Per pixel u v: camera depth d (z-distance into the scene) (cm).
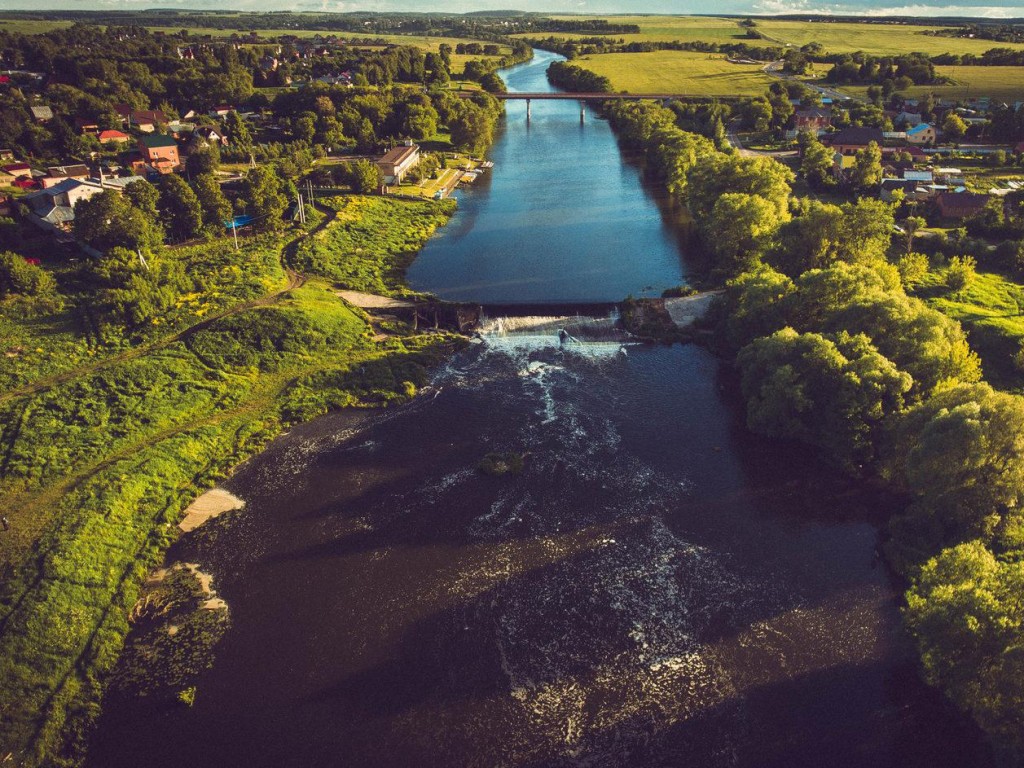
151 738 6356
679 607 7569
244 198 17900
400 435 10381
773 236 14412
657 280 15312
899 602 7538
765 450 9962
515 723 6475
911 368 9481
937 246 15300
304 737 6366
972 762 6047
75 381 10794
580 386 11562
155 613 7544
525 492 9225
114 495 8744
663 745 6272
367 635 7306
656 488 9269
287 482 9438
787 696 6644
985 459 7556
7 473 9062
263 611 7569
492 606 7619
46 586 7438
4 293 12900
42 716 6450
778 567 8038
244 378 11475
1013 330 11675
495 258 16725
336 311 13250
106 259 13600
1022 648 5456
